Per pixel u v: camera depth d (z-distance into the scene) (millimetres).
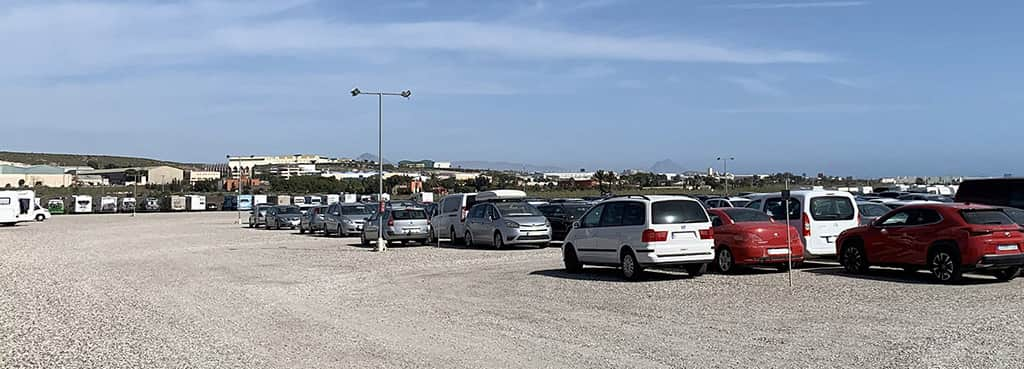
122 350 10836
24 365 9914
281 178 137375
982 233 16172
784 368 9195
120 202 98438
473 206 31734
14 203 61781
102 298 16672
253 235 44719
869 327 11688
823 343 10562
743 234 18859
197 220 71562
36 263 26406
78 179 159375
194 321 13297
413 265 23422
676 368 9297
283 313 14062
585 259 19719
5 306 15547
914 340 10656
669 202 18109
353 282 19031
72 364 9961
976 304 13727
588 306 14242
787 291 15742
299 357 10203
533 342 10969
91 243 37906
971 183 21281
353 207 42438
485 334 11641
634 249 17984
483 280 18734
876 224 18312
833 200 20219
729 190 81312
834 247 19938
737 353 10039
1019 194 20250
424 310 14156
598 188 97125
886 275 18281
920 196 37969
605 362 9648
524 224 29141
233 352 10578
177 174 168750
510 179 124750
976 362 9297
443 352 10398
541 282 18094
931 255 16891
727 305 14055
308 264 24391
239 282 19406
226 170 163375
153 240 39781
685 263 17938
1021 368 8984
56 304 15789
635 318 12852
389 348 10719
